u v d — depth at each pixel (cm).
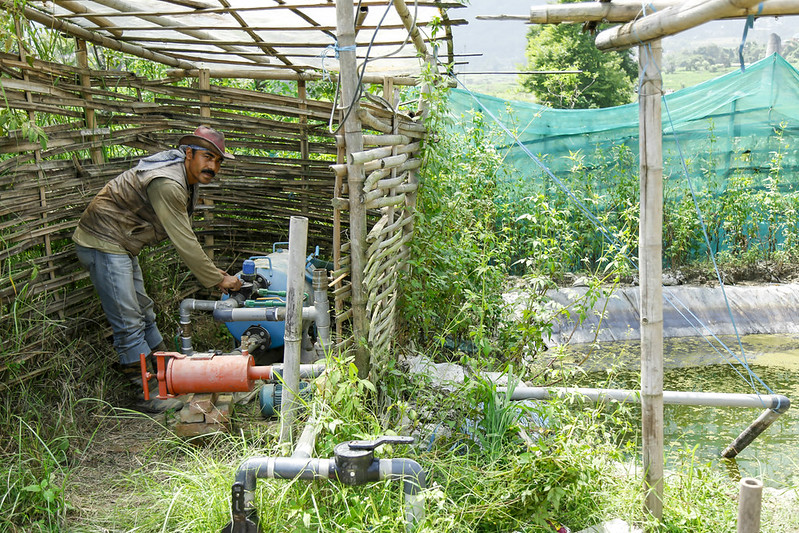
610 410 573
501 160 820
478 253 614
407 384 452
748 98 992
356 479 300
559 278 900
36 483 355
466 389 404
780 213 1007
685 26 294
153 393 503
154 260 605
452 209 620
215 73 712
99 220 484
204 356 394
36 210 487
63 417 438
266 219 741
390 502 318
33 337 468
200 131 502
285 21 548
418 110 573
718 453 515
